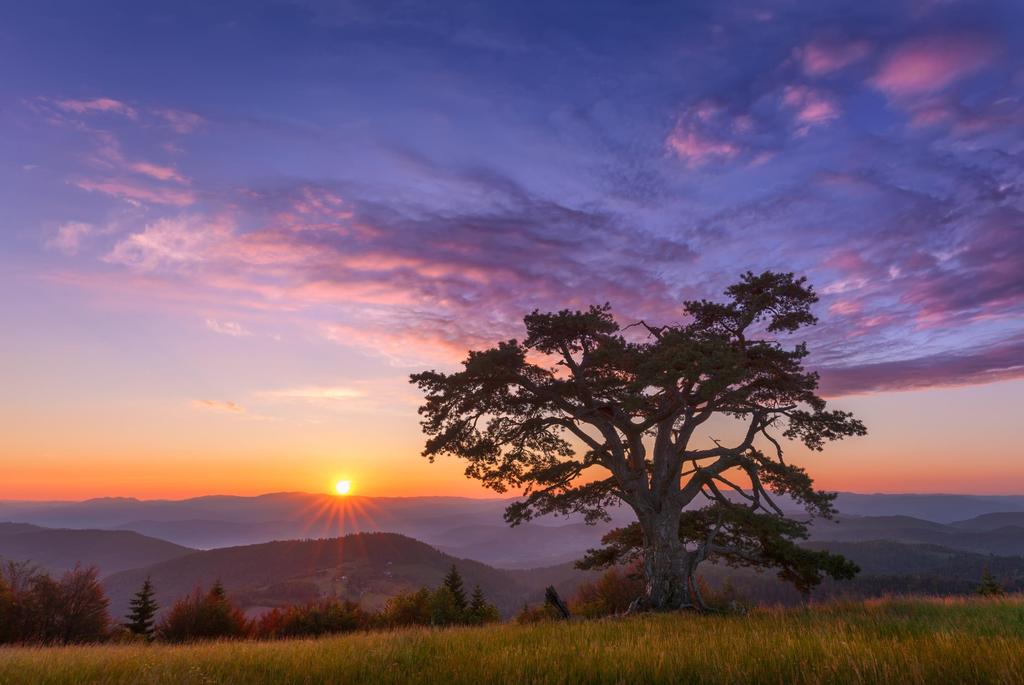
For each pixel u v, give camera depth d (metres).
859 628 10.02
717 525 19.81
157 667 7.36
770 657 6.77
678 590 19.30
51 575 43.31
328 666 7.09
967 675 5.48
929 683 5.38
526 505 21.41
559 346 21.80
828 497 18.89
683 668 6.36
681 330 21.70
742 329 21.52
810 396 20.48
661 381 17.89
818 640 7.98
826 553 18.22
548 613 20.80
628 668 6.38
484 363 19.64
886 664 5.77
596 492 21.83
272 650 9.54
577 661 6.89
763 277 21.42
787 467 19.39
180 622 47.59
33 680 6.75
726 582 25.95
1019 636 8.15
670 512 20.41
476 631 12.37
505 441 21.62
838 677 5.62
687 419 20.97
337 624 48.75
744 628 11.42
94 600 42.53
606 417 21.09
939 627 9.86
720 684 5.66
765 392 21.45
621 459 21.16
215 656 8.78
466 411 21.52
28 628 38.91
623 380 19.61
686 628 11.90
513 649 8.11
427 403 21.55
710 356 18.36
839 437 20.03
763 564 19.97
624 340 21.06
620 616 17.55
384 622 50.06
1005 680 5.23
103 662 8.18
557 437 21.98
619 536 22.50
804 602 18.05
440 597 50.62
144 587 52.62
